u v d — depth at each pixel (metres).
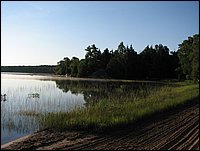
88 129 15.29
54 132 14.79
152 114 20.42
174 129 16.06
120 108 20.41
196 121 18.67
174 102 25.31
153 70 104.31
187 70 73.12
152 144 12.72
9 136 14.41
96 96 35.69
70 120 15.88
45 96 35.66
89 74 108.50
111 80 91.12
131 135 14.42
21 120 18.27
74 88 51.44
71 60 126.94
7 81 74.25
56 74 136.00
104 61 111.62
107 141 13.15
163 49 107.69
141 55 106.69
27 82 70.12
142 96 31.05
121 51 106.12
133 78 102.75
